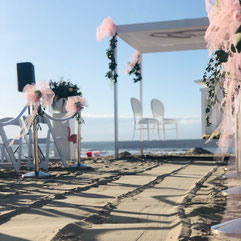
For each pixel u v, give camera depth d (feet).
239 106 7.94
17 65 26.89
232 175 10.68
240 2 7.04
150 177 16.66
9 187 14.66
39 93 18.85
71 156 30.55
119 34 28.50
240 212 8.02
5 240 7.06
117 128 29.86
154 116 35.17
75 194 12.48
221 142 8.87
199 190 12.45
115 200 10.98
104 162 26.45
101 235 7.27
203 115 34.71
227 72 7.55
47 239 6.97
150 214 9.05
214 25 7.23
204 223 7.79
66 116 24.18
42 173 18.79
